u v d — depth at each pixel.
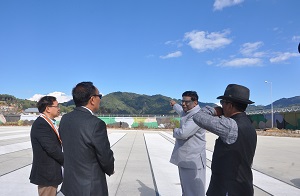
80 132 2.71
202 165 4.01
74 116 2.85
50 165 3.48
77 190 2.68
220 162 2.54
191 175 3.97
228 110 2.69
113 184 6.47
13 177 6.80
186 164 3.97
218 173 2.56
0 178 6.68
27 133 22.11
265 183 6.88
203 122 2.61
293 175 7.84
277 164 9.62
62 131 2.89
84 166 2.70
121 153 11.48
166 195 5.69
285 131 32.28
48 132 3.47
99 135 2.73
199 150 3.98
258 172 8.22
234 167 2.46
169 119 41.34
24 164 8.48
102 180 2.78
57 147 3.47
